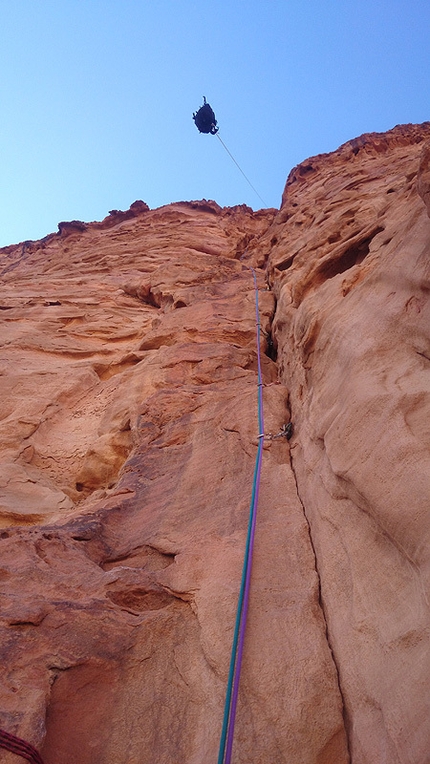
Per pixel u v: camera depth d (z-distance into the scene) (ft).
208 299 39.93
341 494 13.14
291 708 9.93
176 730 10.27
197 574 13.61
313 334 20.20
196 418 22.85
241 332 33.58
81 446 28.45
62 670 10.92
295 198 72.13
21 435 28.78
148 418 23.89
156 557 15.28
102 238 90.02
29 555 14.38
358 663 10.09
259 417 20.26
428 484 9.81
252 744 9.50
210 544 14.62
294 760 9.24
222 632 11.66
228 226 89.20
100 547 15.79
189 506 17.03
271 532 14.62
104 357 39.27
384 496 10.68
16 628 11.50
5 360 36.99
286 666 10.71
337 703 10.05
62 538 15.40
